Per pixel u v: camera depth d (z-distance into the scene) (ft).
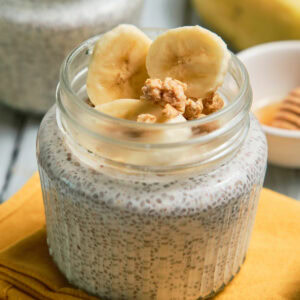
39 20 1.60
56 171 1.25
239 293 1.35
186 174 1.23
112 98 1.30
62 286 1.35
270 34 1.83
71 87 1.27
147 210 1.20
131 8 1.69
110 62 1.29
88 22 1.63
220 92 1.33
